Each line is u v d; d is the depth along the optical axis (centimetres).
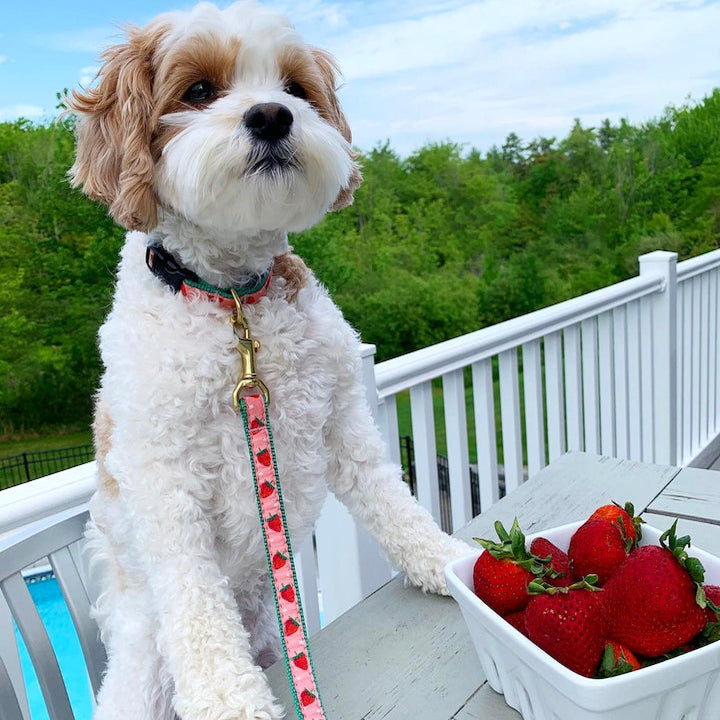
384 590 49
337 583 76
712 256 157
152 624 47
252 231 46
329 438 51
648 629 30
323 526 75
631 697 28
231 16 50
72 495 49
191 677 39
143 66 49
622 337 123
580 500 57
